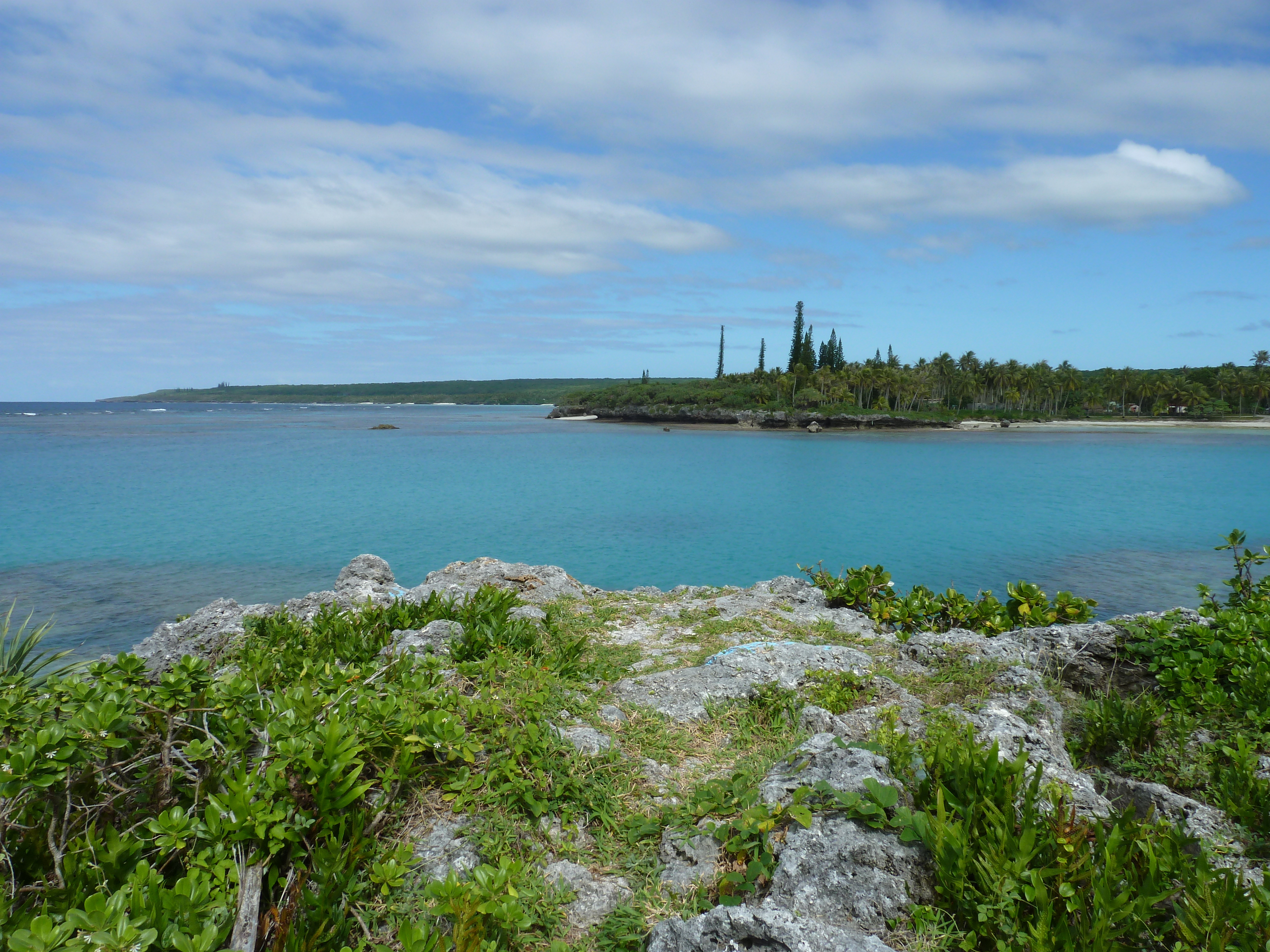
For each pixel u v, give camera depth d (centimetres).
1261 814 485
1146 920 350
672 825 493
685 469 6594
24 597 2053
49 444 9269
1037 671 838
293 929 346
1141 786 550
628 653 959
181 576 2336
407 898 404
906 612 1159
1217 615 812
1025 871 373
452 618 972
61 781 406
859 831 428
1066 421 17475
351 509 3956
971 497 4688
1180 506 4262
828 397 16538
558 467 6675
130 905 326
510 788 491
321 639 859
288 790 421
